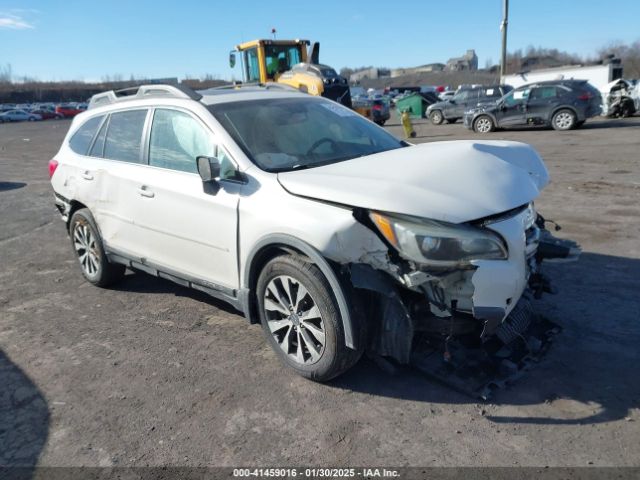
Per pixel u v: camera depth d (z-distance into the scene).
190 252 3.96
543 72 28.28
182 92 4.20
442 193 2.91
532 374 3.28
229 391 3.35
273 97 4.37
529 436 2.77
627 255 5.18
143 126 4.44
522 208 3.10
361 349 3.12
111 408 3.25
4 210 9.49
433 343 3.38
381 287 2.92
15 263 6.31
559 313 4.03
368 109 22.80
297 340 3.42
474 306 2.82
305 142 3.94
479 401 3.07
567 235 5.97
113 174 4.59
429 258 2.77
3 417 3.21
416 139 18.31
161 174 4.13
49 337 4.26
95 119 5.17
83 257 5.36
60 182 5.34
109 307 4.81
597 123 19.36
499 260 2.85
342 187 3.05
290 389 3.33
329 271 3.01
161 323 4.41
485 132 19.00
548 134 16.73
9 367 3.81
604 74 26.36
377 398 3.18
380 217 2.88
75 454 2.86
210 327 4.28
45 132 34.53
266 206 3.30
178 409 3.20
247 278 3.53
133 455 2.82
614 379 3.19
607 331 3.74
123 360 3.82
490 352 3.38
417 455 2.69
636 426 2.78
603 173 9.51
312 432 2.92
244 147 3.68
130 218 4.45
